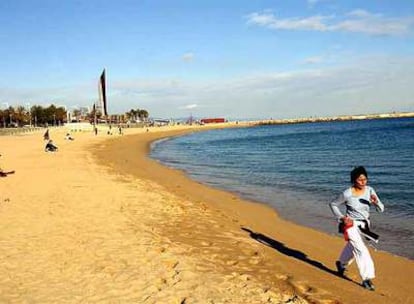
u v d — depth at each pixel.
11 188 16.30
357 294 6.62
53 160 30.22
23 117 138.00
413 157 30.19
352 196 6.85
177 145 64.50
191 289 6.47
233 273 7.35
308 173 23.94
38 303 5.92
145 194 15.71
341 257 7.41
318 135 82.31
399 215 12.59
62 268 7.33
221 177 23.66
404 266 8.20
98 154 38.91
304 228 11.51
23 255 8.02
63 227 10.20
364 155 34.03
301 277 7.35
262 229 11.30
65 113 154.88
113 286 6.55
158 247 8.68
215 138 90.50
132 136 89.62
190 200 15.38
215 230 10.71
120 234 9.63
